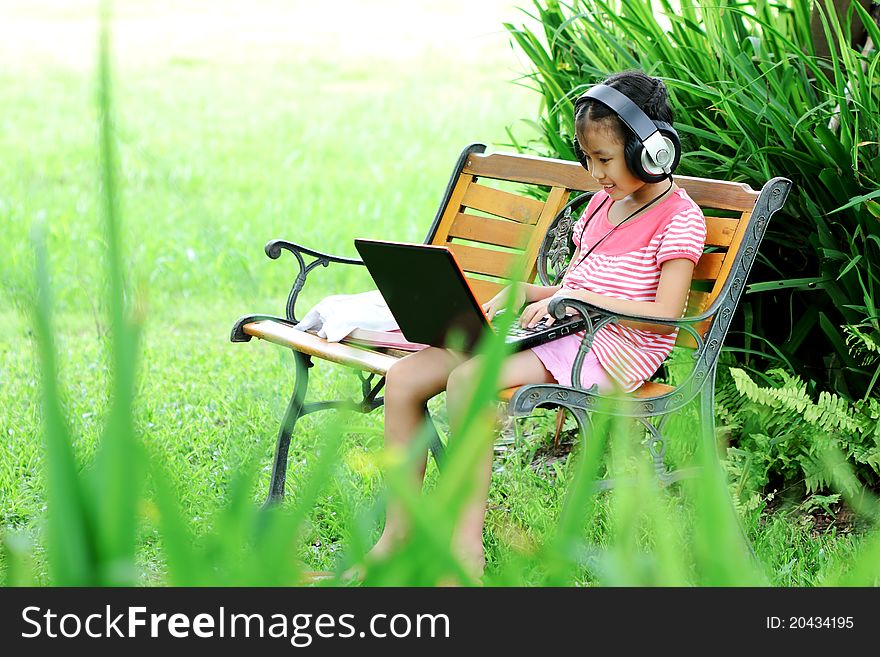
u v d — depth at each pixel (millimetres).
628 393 8688
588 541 7465
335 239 25844
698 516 1409
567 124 12344
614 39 11555
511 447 12625
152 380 14727
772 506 10500
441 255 7590
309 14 66312
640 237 9000
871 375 10391
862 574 1415
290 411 10258
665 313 8648
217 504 1329
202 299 20594
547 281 10516
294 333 10117
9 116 43000
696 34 11453
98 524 1055
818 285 10102
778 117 10062
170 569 1156
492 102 47031
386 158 37844
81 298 19578
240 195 31453
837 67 9906
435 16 65562
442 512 1251
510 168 11000
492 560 8570
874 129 9938
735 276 8805
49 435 1068
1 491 10734
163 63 54312
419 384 8625
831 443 9375
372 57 56344
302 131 42000
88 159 32875
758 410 10359
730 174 10500
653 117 8656
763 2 11359
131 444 1076
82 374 14703
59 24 62969
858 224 9867
